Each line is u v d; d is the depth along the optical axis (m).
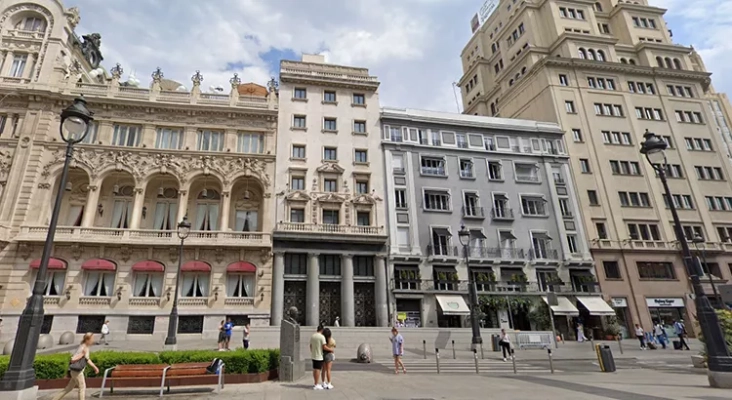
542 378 13.80
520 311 34.03
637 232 39.22
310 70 39.88
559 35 47.09
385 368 16.78
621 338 33.00
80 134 11.12
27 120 31.38
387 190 36.19
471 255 35.12
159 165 32.41
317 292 31.59
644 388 11.07
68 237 28.59
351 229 33.81
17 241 27.86
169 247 30.09
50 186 30.36
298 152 35.97
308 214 33.81
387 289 32.81
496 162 39.94
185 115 34.50
